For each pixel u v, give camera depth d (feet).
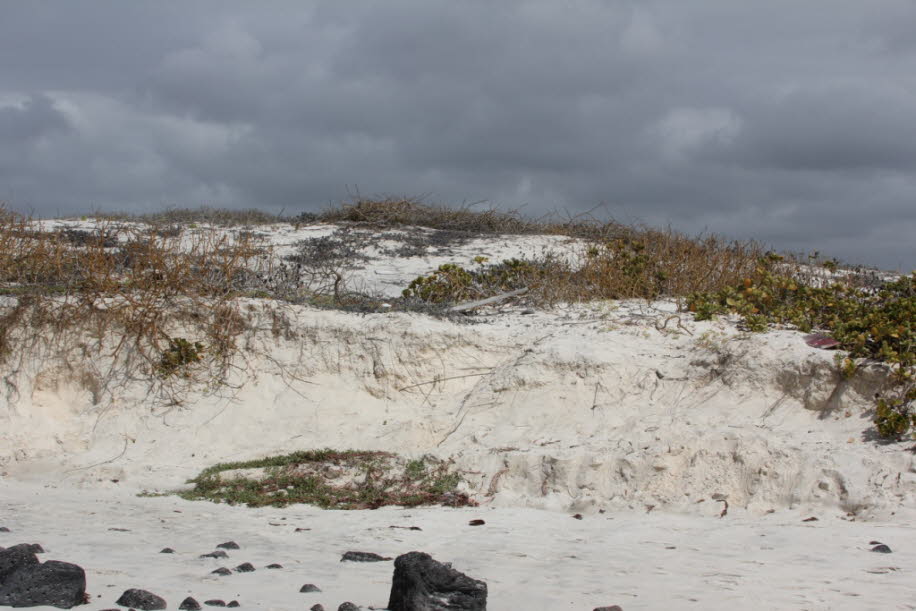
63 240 49.08
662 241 56.49
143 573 20.13
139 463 37.81
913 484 27.30
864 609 17.49
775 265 51.72
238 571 20.65
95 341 42.88
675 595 18.76
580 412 36.99
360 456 35.94
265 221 74.54
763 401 34.73
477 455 34.04
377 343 42.63
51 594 16.16
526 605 18.01
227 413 41.09
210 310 43.88
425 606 15.65
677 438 32.14
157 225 65.10
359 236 67.46
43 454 39.40
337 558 22.80
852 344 35.01
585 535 26.43
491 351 42.47
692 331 40.24
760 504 28.94
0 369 41.83
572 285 49.80
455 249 64.59
